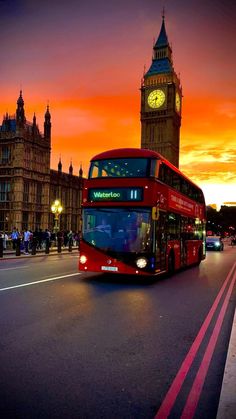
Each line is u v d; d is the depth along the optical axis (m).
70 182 63.25
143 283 13.90
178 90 125.56
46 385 4.41
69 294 10.55
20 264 20.11
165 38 124.62
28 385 4.40
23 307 8.60
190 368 5.14
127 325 7.40
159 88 119.44
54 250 33.62
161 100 119.06
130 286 12.87
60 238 32.00
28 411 3.80
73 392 4.25
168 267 15.23
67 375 4.73
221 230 156.88
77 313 8.21
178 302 10.16
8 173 51.06
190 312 8.90
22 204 50.56
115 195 13.28
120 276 15.45
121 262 12.89
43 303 9.12
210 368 5.17
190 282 14.63
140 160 13.31
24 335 6.41
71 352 5.62
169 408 3.96
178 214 16.88
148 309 9.05
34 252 28.14
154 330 7.12
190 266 22.53
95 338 6.41
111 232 13.16
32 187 52.62
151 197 12.94
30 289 11.16
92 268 13.21
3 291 10.68
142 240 12.84
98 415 3.76
